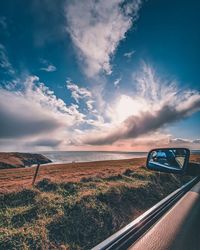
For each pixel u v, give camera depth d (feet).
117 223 26.11
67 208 26.89
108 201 31.19
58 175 76.74
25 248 18.04
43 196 30.40
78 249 19.93
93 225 24.22
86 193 32.32
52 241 20.21
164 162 14.71
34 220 23.49
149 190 43.29
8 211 25.75
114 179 52.95
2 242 18.22
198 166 13.14
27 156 445.37
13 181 66.18
